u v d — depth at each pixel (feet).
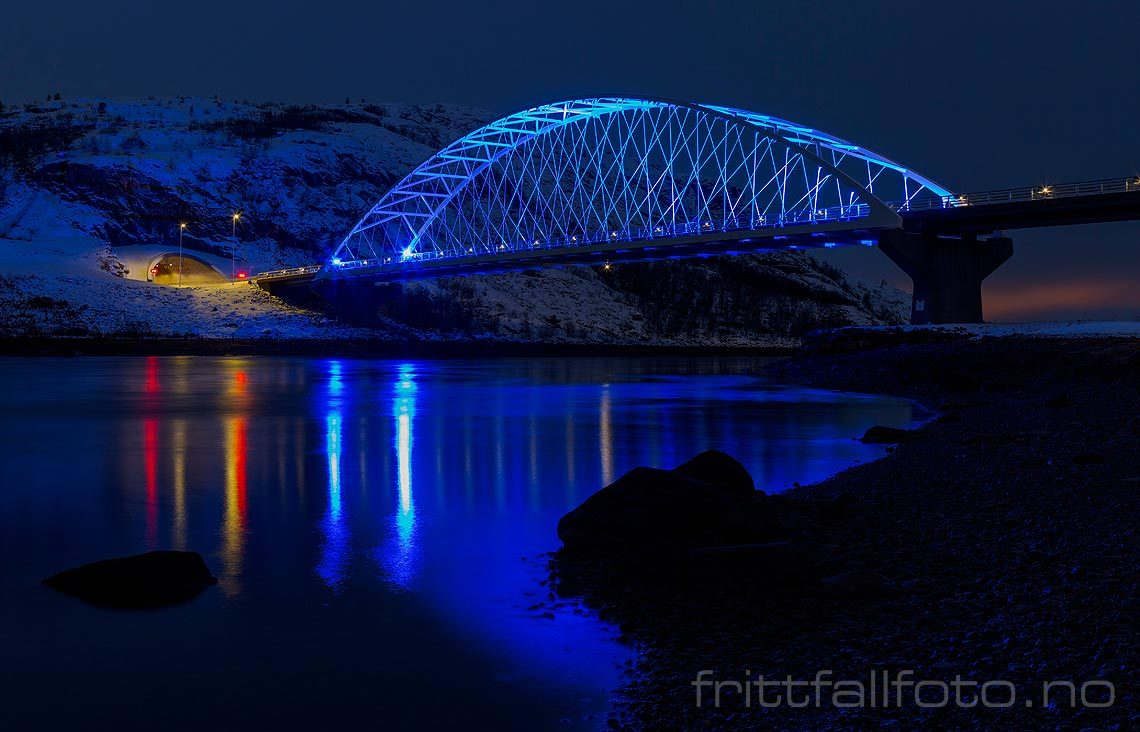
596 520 49.32
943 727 25.81
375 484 78.18
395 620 40.16
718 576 41.09
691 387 223.92
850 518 54.24
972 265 262.47
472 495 72.43
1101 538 44.91
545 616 39.73
